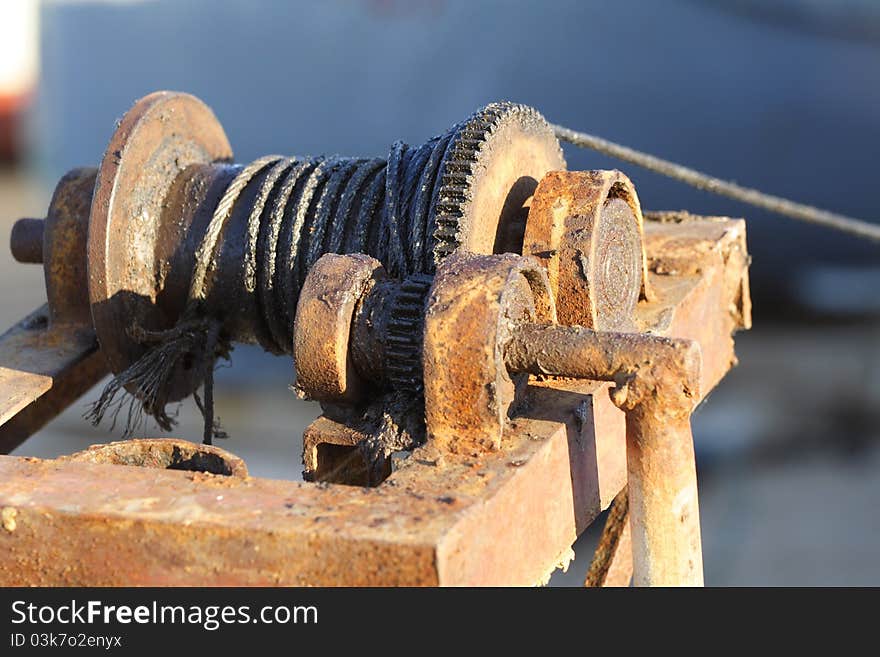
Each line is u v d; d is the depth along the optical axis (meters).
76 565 3.08
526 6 13.91
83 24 16.28
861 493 10.83
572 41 13.94
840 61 13.67
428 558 2.77
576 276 3.79
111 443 3.52
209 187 4.62
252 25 15.12
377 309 3.65
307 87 15.07
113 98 16.34
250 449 11.38
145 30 15.82
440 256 3.84
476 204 3.93
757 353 14.27
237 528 2.91
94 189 4.45
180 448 3.48
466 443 3.33
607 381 3.62
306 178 4.46
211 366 4.42
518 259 3.40
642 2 13.52
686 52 13.74
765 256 14.68
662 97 13.92
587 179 3.93
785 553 9.84
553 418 3.51
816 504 10.68
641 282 4.44
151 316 4.57
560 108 14.21
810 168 14.21
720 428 12.16
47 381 4.35
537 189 3.95
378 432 3.57
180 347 4.46
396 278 3.99
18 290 15.89
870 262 14.79
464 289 3.33
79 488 3.17
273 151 15.48
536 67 14.06
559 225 3.86
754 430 12.12
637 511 3.37
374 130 14.90
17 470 3.29
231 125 15.58
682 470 3.32
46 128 17.50
